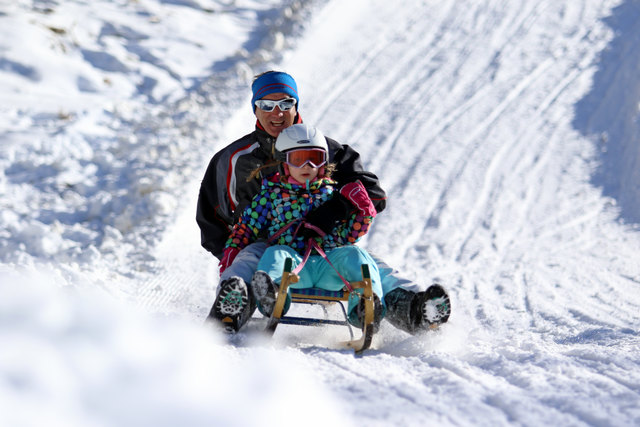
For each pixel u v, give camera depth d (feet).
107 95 93.45
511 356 19.29
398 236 51.72
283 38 109.50
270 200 24.48
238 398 11.00
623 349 20.81
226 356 16.30
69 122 75.66
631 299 34.32
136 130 73.41
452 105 82.74
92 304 10.95
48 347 9.51
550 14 108.88
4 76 90.02
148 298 33.65
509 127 75.61
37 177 59.21
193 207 51.88
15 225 47.37
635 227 51.93
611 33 99.19
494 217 55.42
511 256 46.34
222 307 21.12
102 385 9.37
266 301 21.06
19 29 99.91
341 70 95.81
